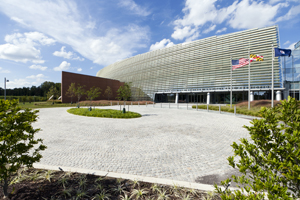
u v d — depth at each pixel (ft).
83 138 23.44
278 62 108.88
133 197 8.57
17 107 9.43
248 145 6.56
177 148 19.03
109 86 162.30
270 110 6.88
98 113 49.96
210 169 13.66
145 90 182.70
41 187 9.39
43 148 10.14
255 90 115.24
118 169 13.46
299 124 6.01
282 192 4.85
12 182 9.66
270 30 118.62
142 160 15.46
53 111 67.97
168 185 9.78
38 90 288.30
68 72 127.03
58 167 12.07
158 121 39.37
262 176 5.54
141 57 214.48
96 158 15.89
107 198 8.42
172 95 162.20
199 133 26.50
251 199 5.40
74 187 9.45
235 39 134.10
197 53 155.33
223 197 5.72
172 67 171.22
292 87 102.22
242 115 51.39
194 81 150.61
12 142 8.70
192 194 8.79
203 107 76.38
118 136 24.57
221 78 134.72
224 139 22.97
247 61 62.95
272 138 6.53
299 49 100.48
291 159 5.67
